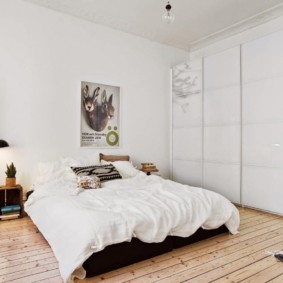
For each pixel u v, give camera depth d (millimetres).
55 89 3582
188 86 4574
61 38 3637
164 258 2088
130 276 1804
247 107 3658
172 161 4891
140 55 4469
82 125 3826
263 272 1870
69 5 3523
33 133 3416
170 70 4902
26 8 3363
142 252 2023
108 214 1928
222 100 4008
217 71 4086
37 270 1872
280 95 3268
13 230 2678
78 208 2070
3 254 2125
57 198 2434
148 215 2049
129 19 3926
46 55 3514
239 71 3762
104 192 2627
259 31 3980
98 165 3543
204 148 4289
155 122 4680
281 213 3258
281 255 2092
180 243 2287
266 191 3430
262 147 3473
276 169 3312
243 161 3717
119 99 4203
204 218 2328
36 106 3438
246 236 2578
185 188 2822
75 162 3520
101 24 4008
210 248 2289
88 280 1742
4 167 3211
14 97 3279
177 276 1810
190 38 4602
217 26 4141
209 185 4203
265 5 3506
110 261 1853
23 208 3100
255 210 3562
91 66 3916
